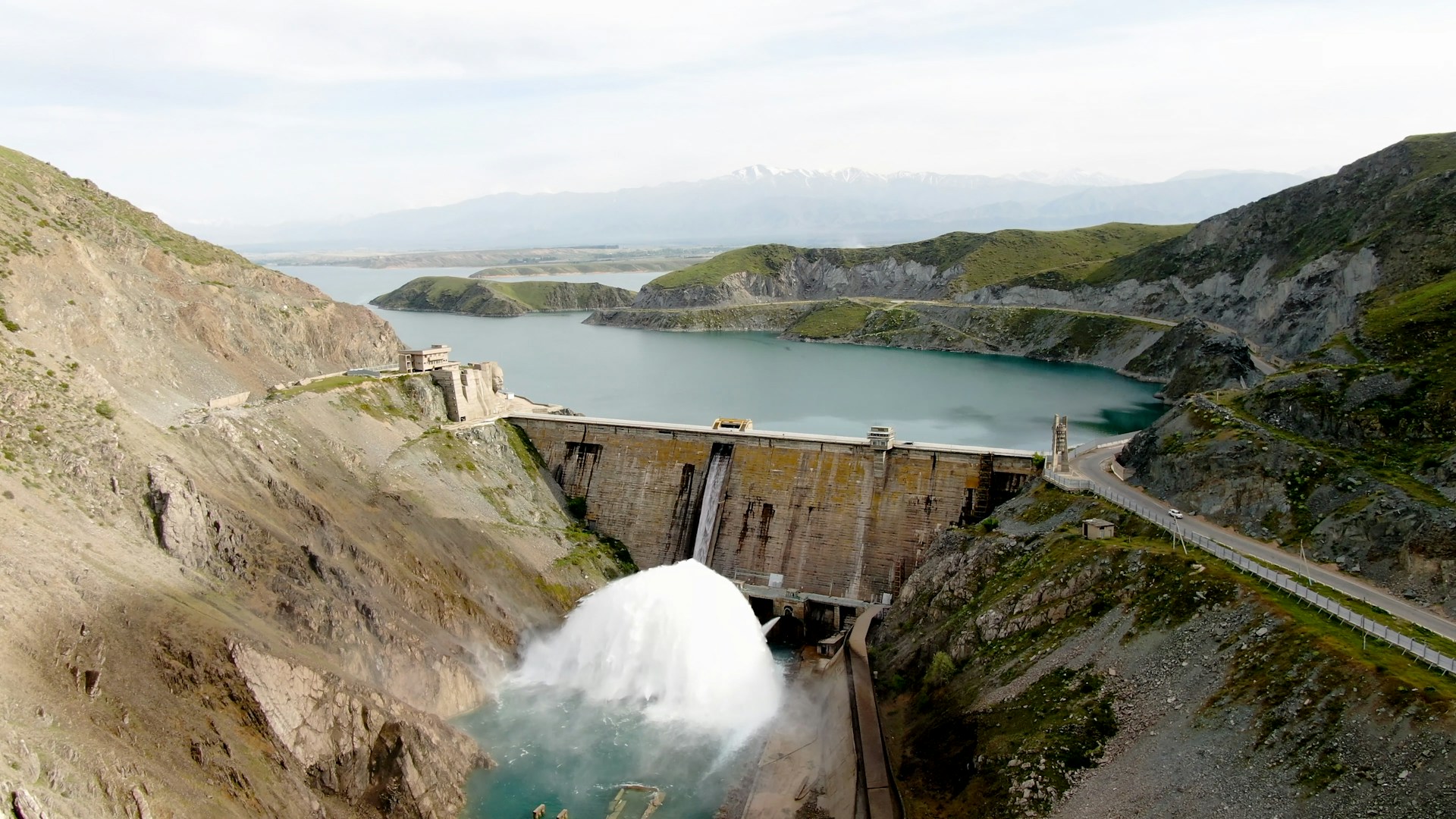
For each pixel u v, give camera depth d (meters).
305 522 97.00
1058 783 68.50
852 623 114.88
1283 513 90.69
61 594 69.00
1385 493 83.81
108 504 81.62
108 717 63.88
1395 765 53.97
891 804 74.38
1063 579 87.81
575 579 119.69
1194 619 74.31
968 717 81.44
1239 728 62.84
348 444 117.69
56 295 111.88
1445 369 97.62
